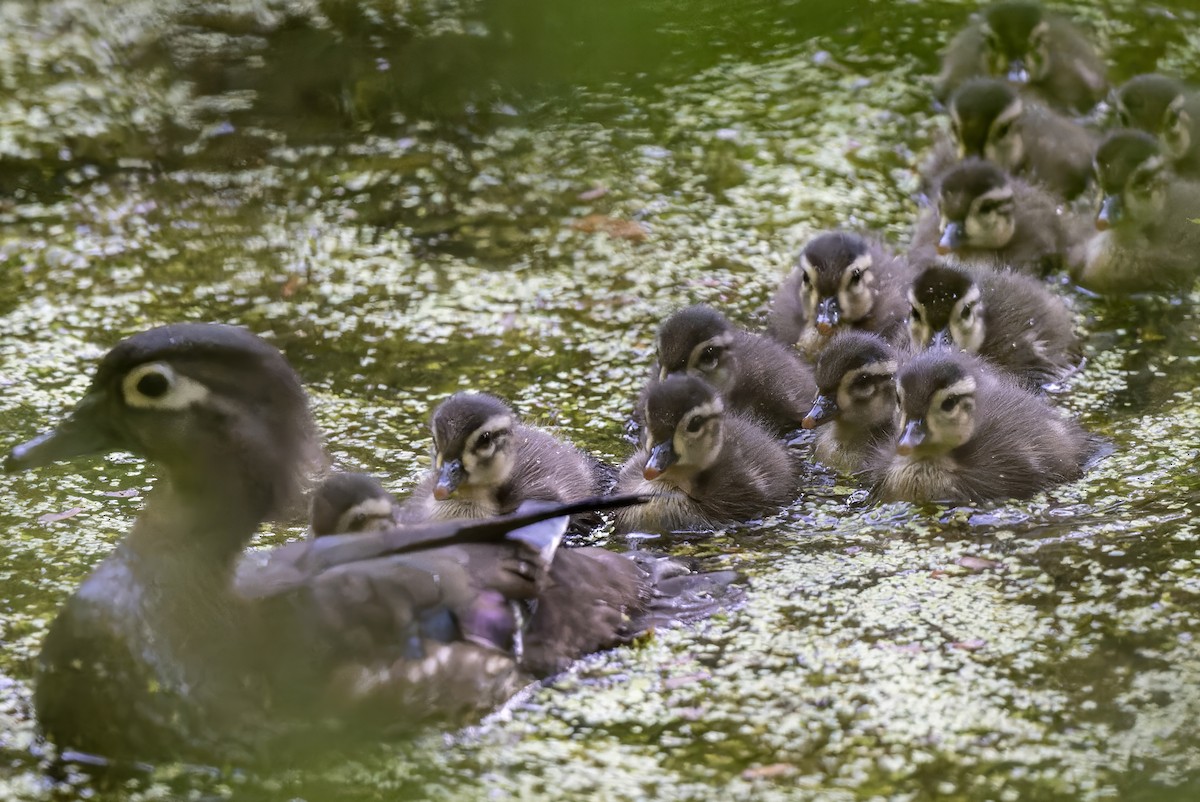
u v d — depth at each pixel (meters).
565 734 9.10
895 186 17.14
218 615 8.95
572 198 16.84
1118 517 11.35
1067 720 9.02
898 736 8.95
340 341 14.27
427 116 18.34
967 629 9.98
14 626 10.26
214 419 9.15
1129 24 20.25
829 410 12.77
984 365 13.16
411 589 9.17
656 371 13.62
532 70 19.11
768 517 12.03
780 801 8.42
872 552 11.16
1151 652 9.62
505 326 14.57
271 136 17.97
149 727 8.88
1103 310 14.88
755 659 9.75
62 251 15.76
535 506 9.93
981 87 16.91
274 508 9.29
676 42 19.86
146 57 19.25
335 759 8.99
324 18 19.64
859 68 19.41
